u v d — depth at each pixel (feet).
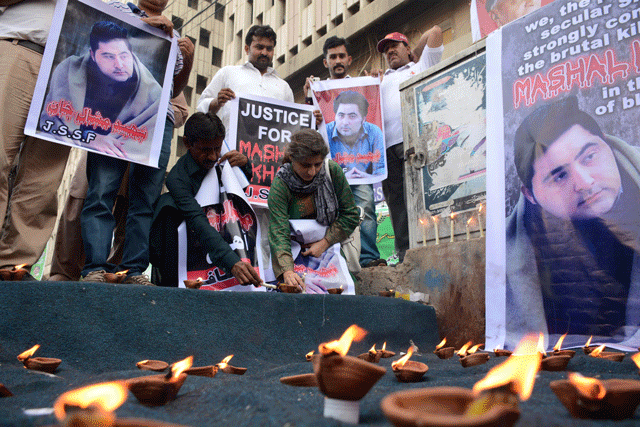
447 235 11.18
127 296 6.68
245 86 14.51
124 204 11.20
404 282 11.48
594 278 8.35
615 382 3.13
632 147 8.32
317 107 14.19
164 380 3.66
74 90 8.91
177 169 10.04
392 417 1.89
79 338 6.14
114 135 9.23
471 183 10.80
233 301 7.58
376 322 9.11
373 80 14.71
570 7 9.50
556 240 8.90
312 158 9.72
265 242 12.94
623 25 8.77
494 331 9.27
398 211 14.78
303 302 8.33
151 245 9.92
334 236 10.64
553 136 9.30
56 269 10.89
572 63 9.31
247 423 3.01
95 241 8.70
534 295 8.97
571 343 8.37
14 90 8.29
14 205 8.34
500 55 10.46
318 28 57.47
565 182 9.00
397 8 44.24
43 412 3.03
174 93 11.62
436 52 14.65
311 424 2.76
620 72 8.68
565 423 2.78
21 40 8.63
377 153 14.25
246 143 13.32
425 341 9.78
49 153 8.77
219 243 9.01
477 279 9.92
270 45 14.88
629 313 7.90
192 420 3.24
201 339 6.97
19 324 5.92
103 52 9.37
